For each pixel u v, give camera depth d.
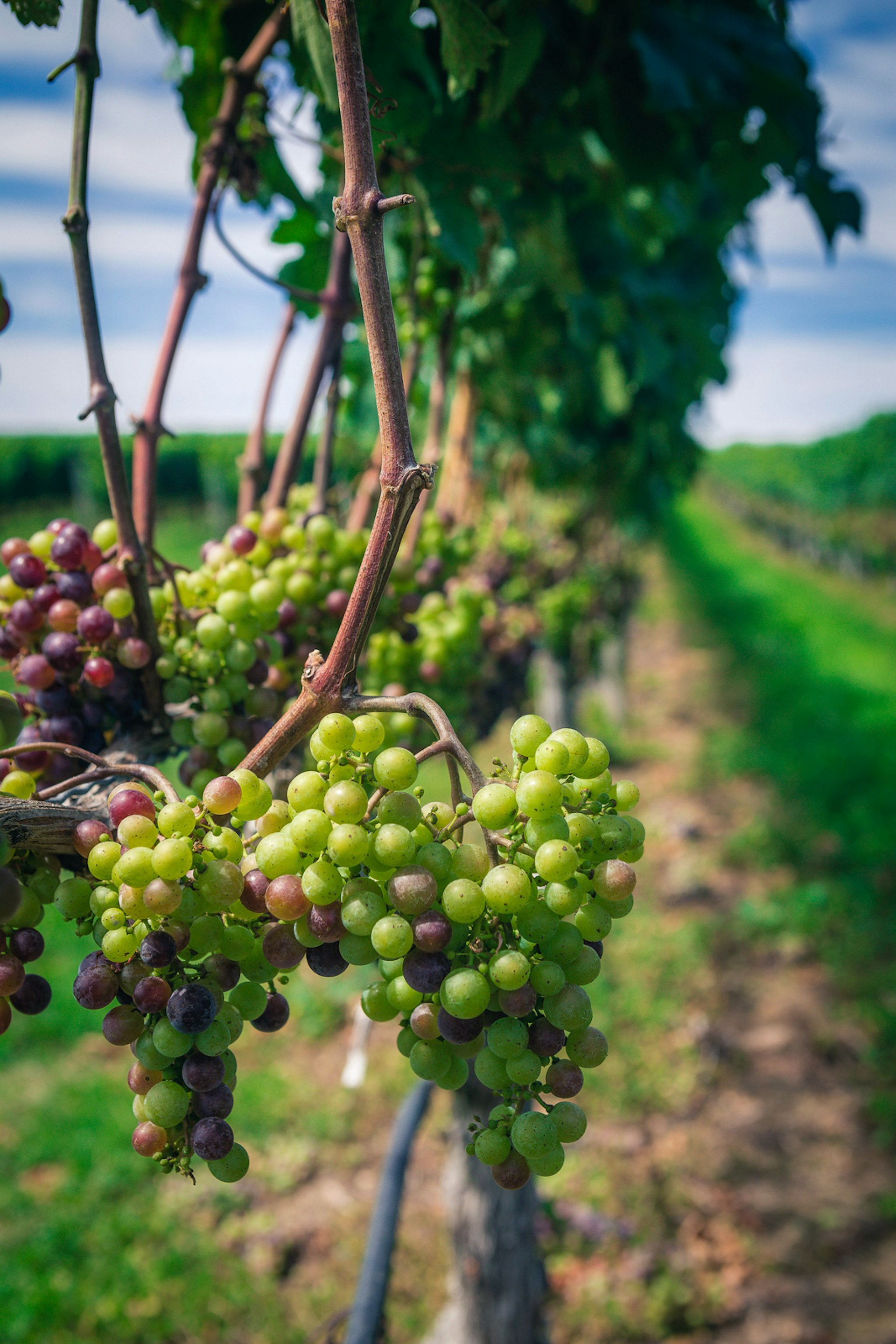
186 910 0.85
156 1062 0.88
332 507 2.05
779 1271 5.35
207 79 2.02
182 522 37.72
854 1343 4.89
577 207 2.52
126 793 0.90
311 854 0.85
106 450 1.19
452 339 2.56
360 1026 2.94
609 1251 5.37
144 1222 5.75
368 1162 6.26
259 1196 5.98
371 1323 2.29
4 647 1.26
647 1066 6.95
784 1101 6.70
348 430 3.94
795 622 24.31
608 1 1.90
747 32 2.03
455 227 1.89
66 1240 5.57
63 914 0.93
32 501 37.41
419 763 0.84
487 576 3.63
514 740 0.92
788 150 2.23
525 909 0.86
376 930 0.82
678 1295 5.11
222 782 0.87
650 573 33.25
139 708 1.29
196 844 0.87
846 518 34.97
